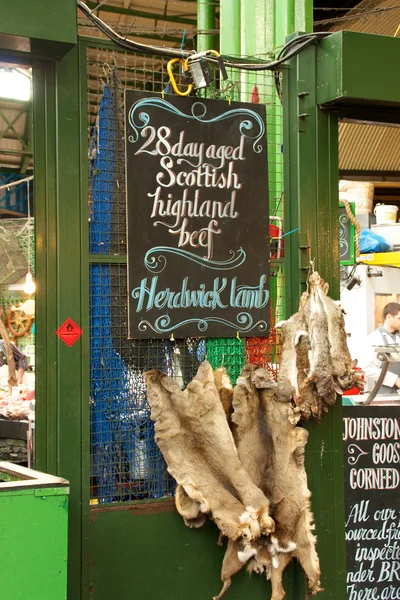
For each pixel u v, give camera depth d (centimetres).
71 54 324
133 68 346
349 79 347
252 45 460
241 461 341
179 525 338
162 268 336
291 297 365
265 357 364
